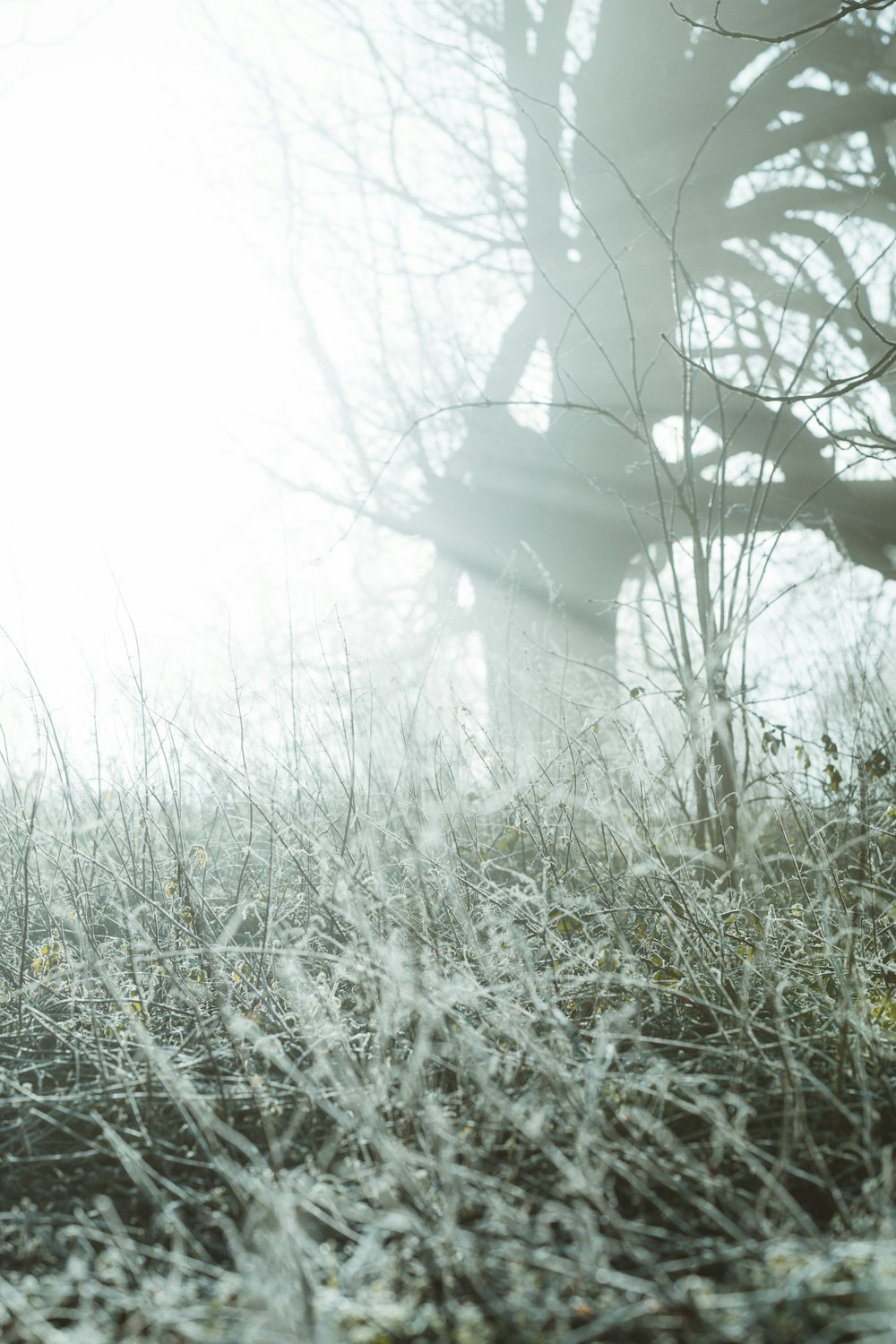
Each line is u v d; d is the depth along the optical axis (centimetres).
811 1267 227
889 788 483
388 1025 334
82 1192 296
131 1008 372
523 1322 225
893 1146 299
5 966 422
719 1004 380
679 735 560
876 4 416
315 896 422
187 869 452
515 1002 370
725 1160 295
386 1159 278
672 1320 224
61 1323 235
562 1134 296
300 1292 225
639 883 435
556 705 544
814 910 401
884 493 994
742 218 1085
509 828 502
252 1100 331
